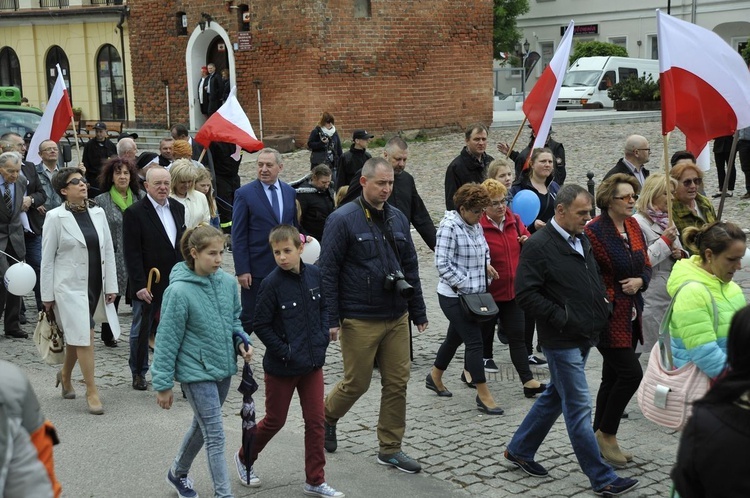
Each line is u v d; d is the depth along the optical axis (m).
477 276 7.34
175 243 8.00
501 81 42.62
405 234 6.27
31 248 10.47
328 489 5.70
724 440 2.91
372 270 6.03
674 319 5.30
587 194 5.66
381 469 6.19
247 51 24.33
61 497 5.68
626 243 6.14
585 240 5.83
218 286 5.54
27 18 32.34
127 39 30.61
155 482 5.96
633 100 29.08
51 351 7.43
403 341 6.19
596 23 44.06
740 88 7.76
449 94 25.39
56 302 7.38
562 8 45.16
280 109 23.91
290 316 5.59
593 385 7.90
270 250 8.20
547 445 6.63
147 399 7.74
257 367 8.68
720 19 40.22
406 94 24.69
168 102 26.52
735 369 3.03
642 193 7.37
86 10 30.80
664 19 7.56
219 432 5.44
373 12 23.92
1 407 3.25
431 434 6.85
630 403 7.50
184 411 7.43
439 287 7.47
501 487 5.88
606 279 6.09
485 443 6.65
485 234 7.66
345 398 6.24
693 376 5.35
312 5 23.09
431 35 24.86
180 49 25.92
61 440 6.72
